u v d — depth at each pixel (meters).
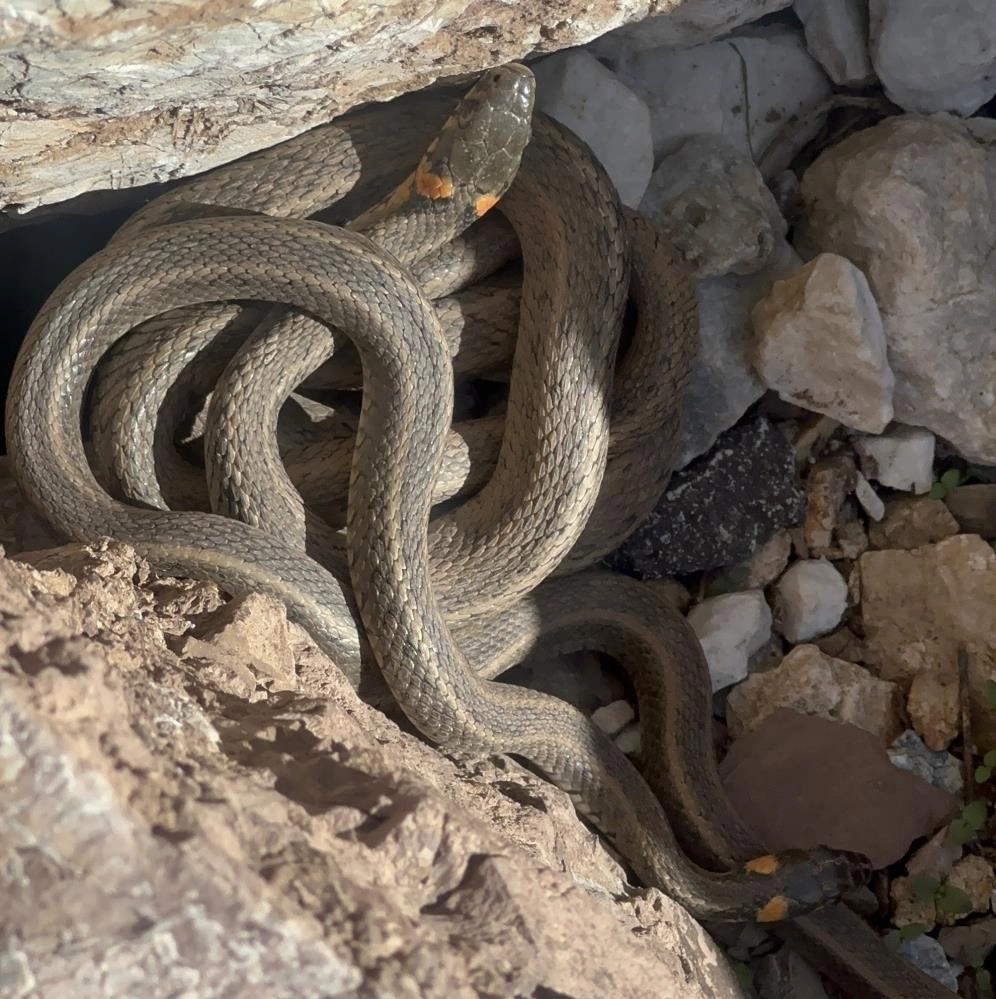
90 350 0.31
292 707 0.24
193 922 0.18
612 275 0.33
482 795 0.29
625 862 0.34
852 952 0.33
